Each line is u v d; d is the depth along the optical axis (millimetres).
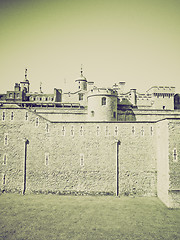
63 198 33906
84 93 60125
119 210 29562
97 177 35469
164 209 29969
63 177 35656
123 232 23812
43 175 35875
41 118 37031
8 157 36375
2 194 35219
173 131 31594
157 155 35531
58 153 36188
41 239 22344
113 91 48312
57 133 36625
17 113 37344
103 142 36156
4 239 22297
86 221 26344
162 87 59094
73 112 55188
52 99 64562
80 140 36312
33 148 36469
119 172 35500
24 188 35656
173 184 30703
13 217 27297
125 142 36094
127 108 55875
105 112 46625
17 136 36812
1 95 65062
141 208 30266
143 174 35469
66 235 23125
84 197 34375
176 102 61625
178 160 31172
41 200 33000
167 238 22656
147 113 56219
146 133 36281
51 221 26312
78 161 35875
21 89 70125
